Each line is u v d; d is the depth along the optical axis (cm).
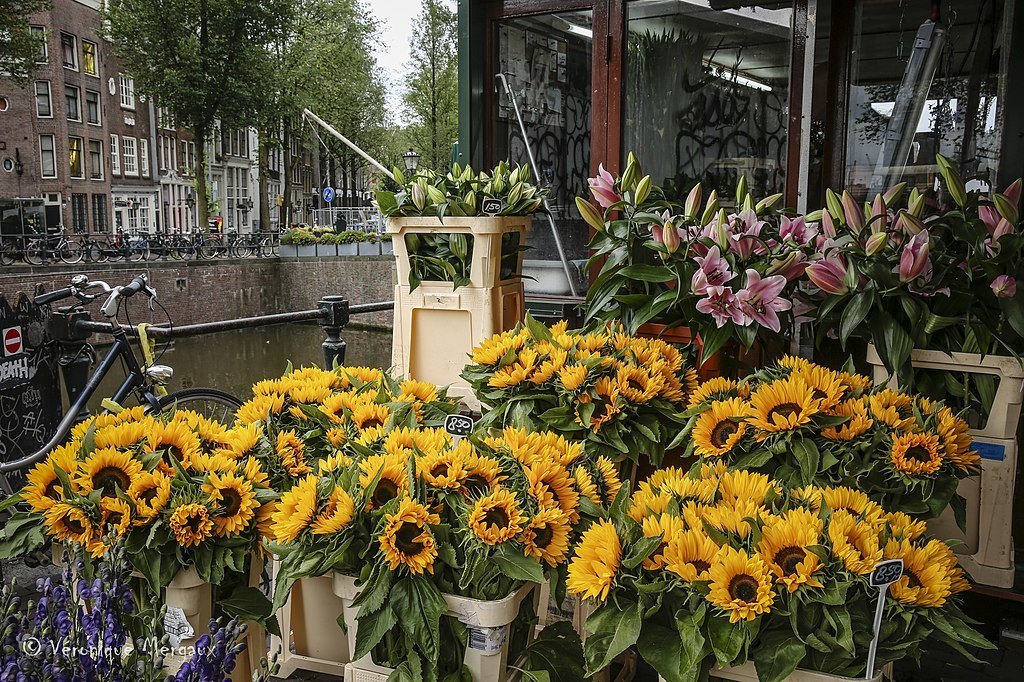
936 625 134
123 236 2742
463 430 184
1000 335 222
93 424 184
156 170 4166
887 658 133
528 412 202
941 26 318
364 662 163
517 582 156
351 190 4272
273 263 2828
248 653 179
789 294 236
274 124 3241
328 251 2966
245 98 3020
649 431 201
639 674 212
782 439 173
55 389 369
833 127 336
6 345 344
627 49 349
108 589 142
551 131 367
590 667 140
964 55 318
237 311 2725
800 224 239
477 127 374
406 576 153
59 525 165
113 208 3838
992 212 223
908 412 182
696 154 346
